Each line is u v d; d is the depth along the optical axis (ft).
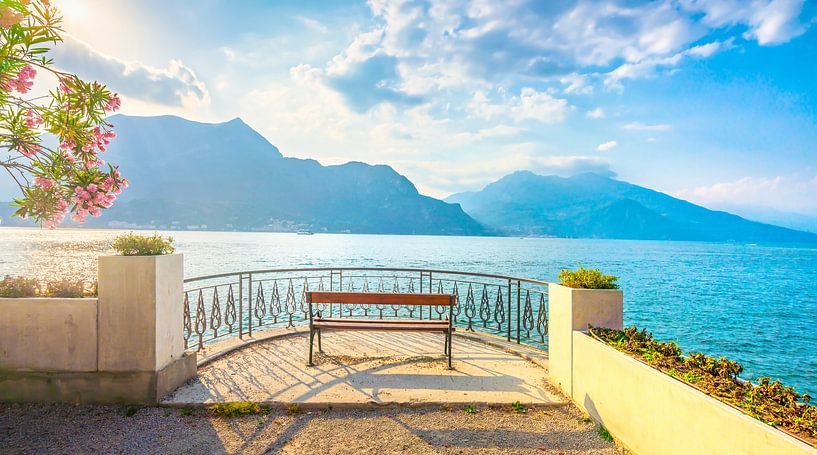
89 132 13.97
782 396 7.46
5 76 11.98
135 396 12.93
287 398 13.34
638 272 172.24
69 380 13.00
